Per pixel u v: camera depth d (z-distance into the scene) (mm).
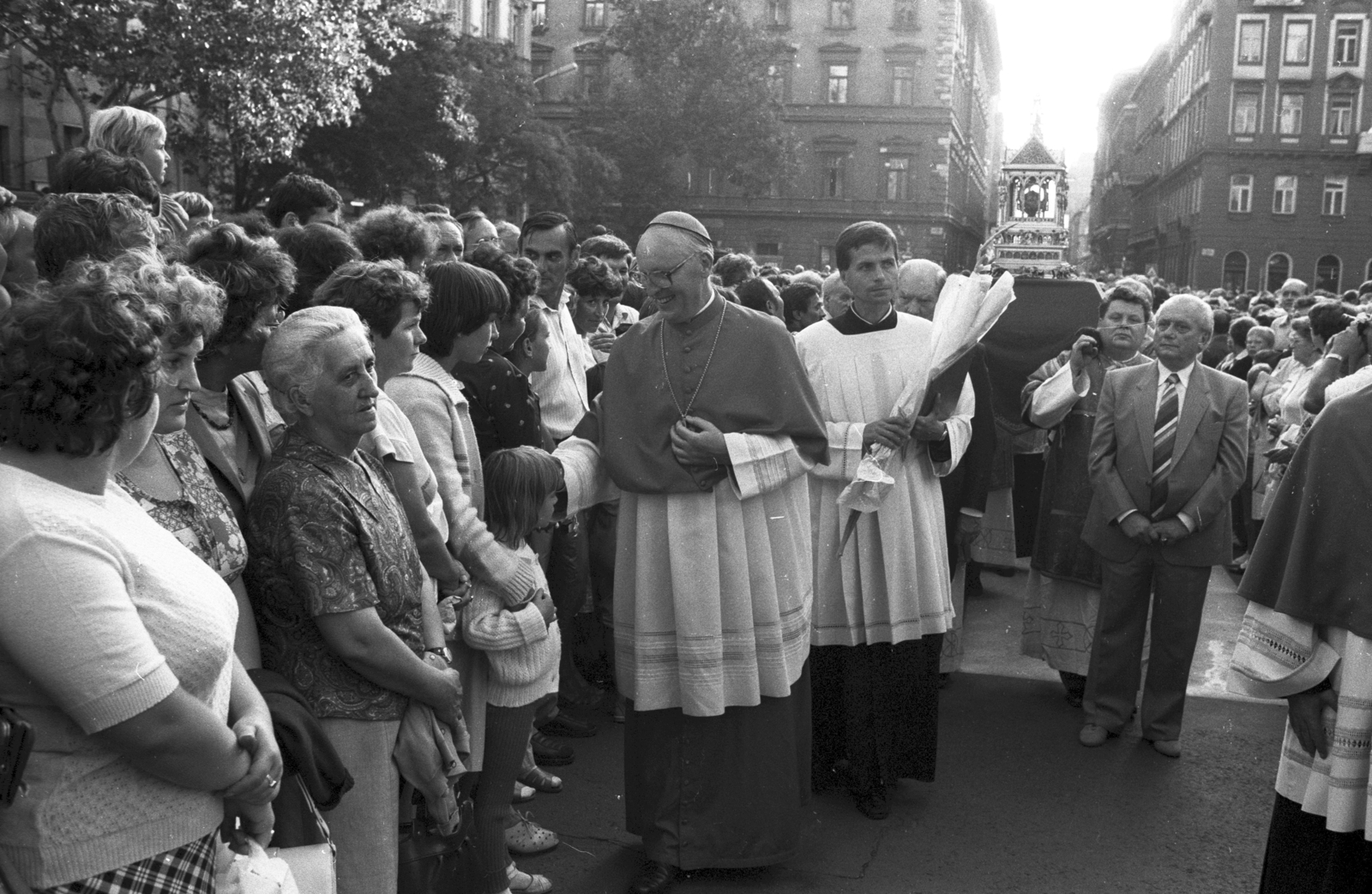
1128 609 5352
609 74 48062
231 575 2682
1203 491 5145
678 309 3988
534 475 3756
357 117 26953
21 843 1932
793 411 3963
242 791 2148
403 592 2965
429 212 6535
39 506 1902
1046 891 4074
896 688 4609
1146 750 5355
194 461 2684
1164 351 5301
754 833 4047
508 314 4738
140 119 4828
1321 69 51781
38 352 1894
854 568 4590
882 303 4676
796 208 52781
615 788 4855
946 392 4480
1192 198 57969
